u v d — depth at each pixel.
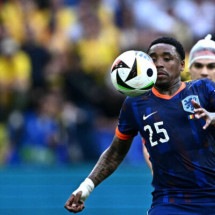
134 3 50.75
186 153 20.61
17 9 49.31
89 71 46.38
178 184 20.69
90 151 42.91
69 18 49.00
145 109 21.16
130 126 21.70
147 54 21.03
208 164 20.61
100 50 47.16
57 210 37.97
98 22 48.53
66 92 45.56
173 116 20.81
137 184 37.66
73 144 42.72
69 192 38.22
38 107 43.88
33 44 46.53
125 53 20.11
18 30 48.22
